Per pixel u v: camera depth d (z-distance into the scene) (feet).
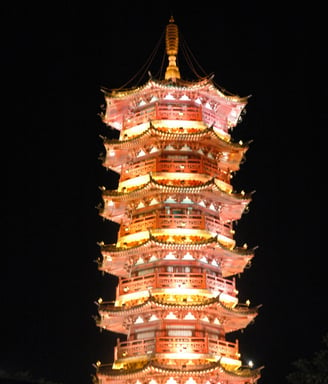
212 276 195.42
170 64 230.68
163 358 181.78
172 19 237.45
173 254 195.21
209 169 208.44
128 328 196.24
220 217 215.72
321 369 197.16
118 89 219.82
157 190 197.98
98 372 186.80
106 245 202.49
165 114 212.23
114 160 218.18
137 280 195.11
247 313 195.62
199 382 181.37
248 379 187.42
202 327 189.06
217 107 220.84
